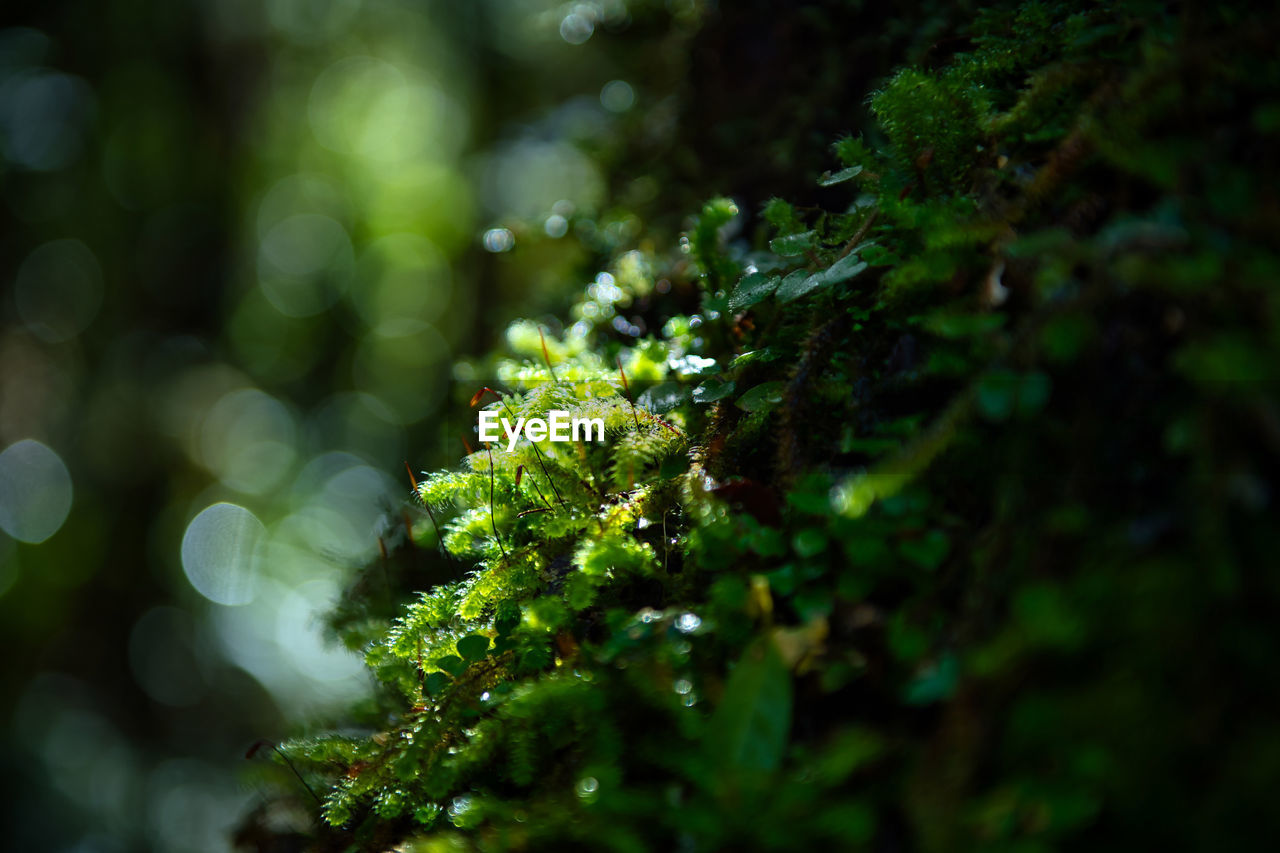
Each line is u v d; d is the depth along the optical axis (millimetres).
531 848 243
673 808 235
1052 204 253
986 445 243
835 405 269
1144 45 252
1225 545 215
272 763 297
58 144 1214
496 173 1315
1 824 959
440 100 1419
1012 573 232
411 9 1303
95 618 1165
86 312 1241
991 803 217
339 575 352
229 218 1329
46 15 1198
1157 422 230
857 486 237
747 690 236
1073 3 286
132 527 1228
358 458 1454
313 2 1315
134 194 1259
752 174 391
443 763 257
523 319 420
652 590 271
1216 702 213
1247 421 217
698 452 277
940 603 238
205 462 1320
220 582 1241
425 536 328
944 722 224
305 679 1086
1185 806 212
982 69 287
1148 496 228
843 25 378
